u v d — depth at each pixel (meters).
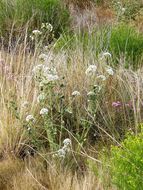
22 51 6.23
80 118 4.84
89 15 8.84
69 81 5.28
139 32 7.62
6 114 4.84
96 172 3.93
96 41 6.84
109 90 5.32
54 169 4.16
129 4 9.09
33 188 4.03
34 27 7.74
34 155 4.55
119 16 8.66
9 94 5.20
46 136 4.82
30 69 5.49
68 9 8.71
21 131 4.76
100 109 4.87
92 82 5.23
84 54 6.11
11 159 4.51
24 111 4.86
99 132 4.86
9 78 5.49
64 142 4.23
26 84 5.22
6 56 6.52
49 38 7.34
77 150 4.41
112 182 3.58
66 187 3.89
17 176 4.20
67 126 4.82
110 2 9.65
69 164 4.30
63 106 4.96
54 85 4.78
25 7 7.91
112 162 3.67
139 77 5.48
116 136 4.73
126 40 6.65
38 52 6.02
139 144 3.48
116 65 6.06
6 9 7.88
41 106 4.88
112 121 4.95
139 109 4.85
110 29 7.34
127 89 5.29
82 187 3.87
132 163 3.40
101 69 5.53
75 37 7.03
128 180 3.39
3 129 4.76
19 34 7.46
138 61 6.28
